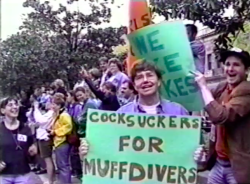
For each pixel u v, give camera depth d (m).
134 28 5.26
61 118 7.70
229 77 4.13
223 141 4.20
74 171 8.02
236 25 7.18
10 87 13.74
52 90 9.41
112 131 3.88
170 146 3.85
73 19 13.51
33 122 8.48
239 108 3.91
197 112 4.75
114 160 3.87
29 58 14.01
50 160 8.12
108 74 7.87
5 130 5.11
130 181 3.86
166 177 3.85
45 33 14.59
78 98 7.79
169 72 4.45
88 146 3.88
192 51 4.97
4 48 13.98
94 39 13.34
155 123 3.86
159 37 4.52
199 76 4.16
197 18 7.00
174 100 4.43
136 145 3.87
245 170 4.01
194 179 3.84
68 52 13.68
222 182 4.27
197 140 3.84
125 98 6.67
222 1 6.86
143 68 3.88
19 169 5.13
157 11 6.99
